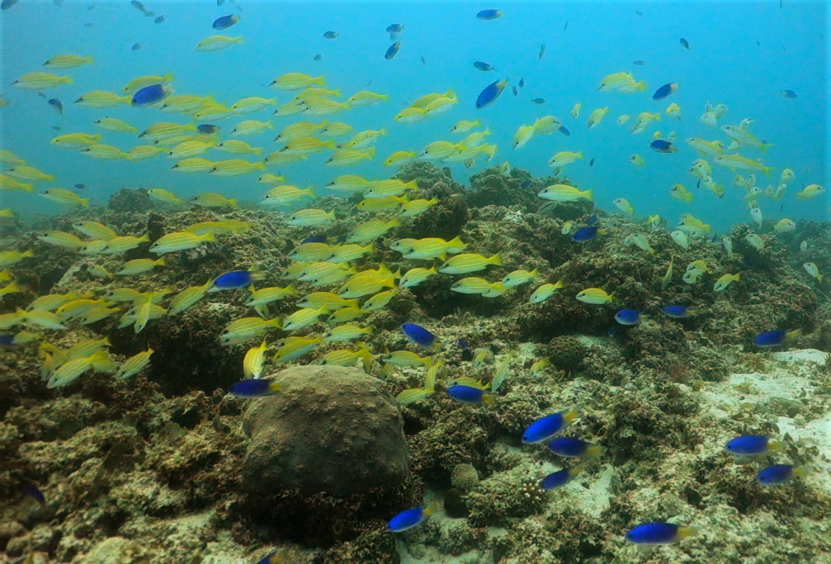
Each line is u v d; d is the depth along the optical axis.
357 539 0.79
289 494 0.81
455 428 0.99
